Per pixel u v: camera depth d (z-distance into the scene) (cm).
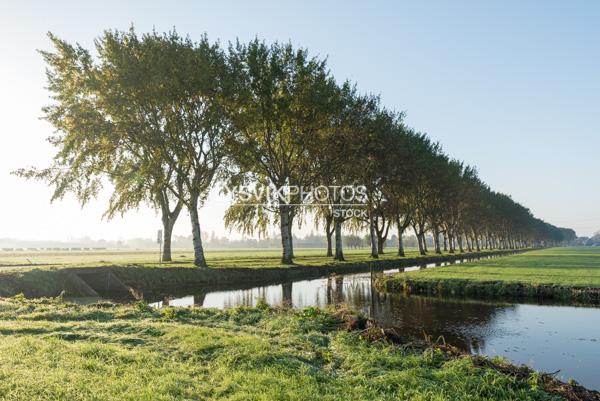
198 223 3972
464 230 10775
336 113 4547
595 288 2559
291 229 5634
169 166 3881
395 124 5816
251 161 4191
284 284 3500
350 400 759
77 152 3584
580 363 1291
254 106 4041
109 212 4406
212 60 3819
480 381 879
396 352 1098
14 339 1133
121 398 726
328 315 1616
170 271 3322
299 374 895
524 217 15875
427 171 6375
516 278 3134
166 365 940
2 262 3556
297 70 4269
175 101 3684
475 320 1917
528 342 1530
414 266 5709
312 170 5012
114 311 1686
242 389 793
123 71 3441
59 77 3597
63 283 2648
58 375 827
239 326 1443
